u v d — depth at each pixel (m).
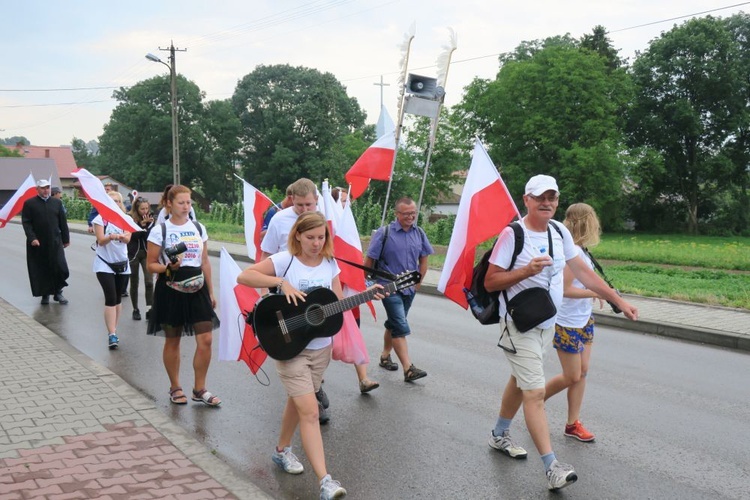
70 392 6.11
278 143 78.38
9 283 14.19
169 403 6.44
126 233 8.66
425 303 12.94
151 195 73.69
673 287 14.66
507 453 5.20
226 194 85.75
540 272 4.50
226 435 5.61
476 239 5.09
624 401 6.62
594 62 54.59
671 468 4.97
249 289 5.89
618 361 8.35
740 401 6.66
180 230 6.14
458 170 57.66
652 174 58.44
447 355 8.45
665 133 60.34
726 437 5.63
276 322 4.36
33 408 5.68
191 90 80.81
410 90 9.50
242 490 4.21
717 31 58.34
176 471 4.48
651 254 24.16
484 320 4.73
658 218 64.31
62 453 4.75
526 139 57.34
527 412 4.56
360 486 4.64
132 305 10.73
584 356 5.41
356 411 6.26
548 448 4.52
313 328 4.40
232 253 24.03
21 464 4.56
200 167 82.19
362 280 6.18
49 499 4.05
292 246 4.52
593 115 54.56
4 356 7.39
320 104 78.94
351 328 4.95
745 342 9.15
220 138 81.94
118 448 4.85
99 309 11.34
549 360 8.20
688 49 58.91
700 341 9.63
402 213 7.21
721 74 57.94
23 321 9.32
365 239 29.86
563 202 55.00
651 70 60.59
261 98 83.56
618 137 55.81
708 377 7.59
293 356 4.37
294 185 5.79
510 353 4.62
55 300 12.09
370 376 7.46
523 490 4.57
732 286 15.09
